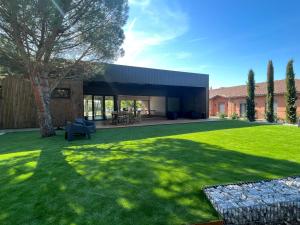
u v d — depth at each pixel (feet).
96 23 28.71
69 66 33.50
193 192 11.90
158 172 14.75
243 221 10.10
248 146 23.26
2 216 10.11
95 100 62.13
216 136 30.63
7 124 42.65
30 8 23.43
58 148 23.29
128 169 15.44
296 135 31.78
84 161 17.70
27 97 43.96
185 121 58.18
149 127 44.04
